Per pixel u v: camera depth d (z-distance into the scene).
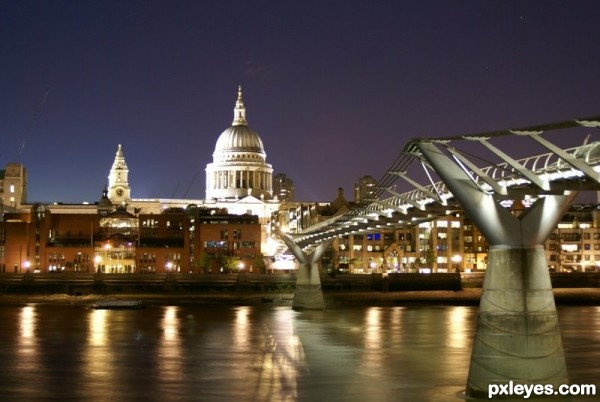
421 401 61.22
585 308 159.12
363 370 76.25
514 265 54.69
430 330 113.31
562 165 52.34
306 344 96.88
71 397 63.66
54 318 133.75
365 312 148.25
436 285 192.25
